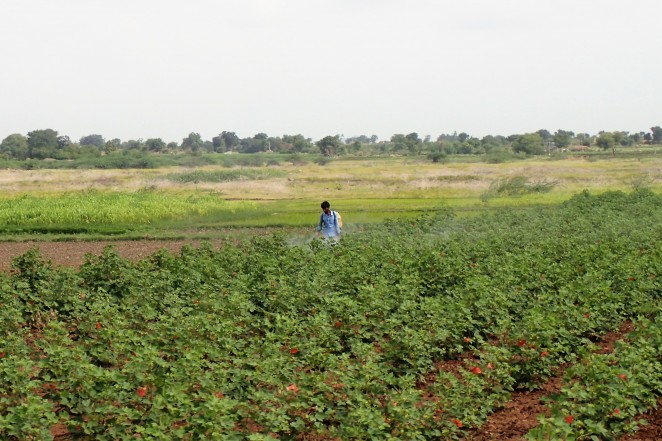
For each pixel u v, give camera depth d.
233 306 14.55
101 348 12.00
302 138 185.38
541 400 10.73
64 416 9.45
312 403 9.85
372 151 174.88
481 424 10.31
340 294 16.30
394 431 9.31
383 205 51.12
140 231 37.62
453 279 17.48
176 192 64.69
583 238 23.20
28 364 10.47
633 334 12.90
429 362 12.30
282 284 15.83
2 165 110.81
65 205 45.97
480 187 65.88
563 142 164.62
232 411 9.91
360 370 10.62
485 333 14.24
